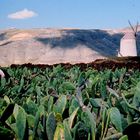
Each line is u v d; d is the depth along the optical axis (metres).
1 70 6.65
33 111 2.62
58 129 1.91
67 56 198.38
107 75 5.30
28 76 7.21
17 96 3.89
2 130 1.91
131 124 1.89
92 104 2.69
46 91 4.25
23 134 1.96
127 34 76.38
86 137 2.01
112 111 2.20
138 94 2.90
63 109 2.59
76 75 6.17
